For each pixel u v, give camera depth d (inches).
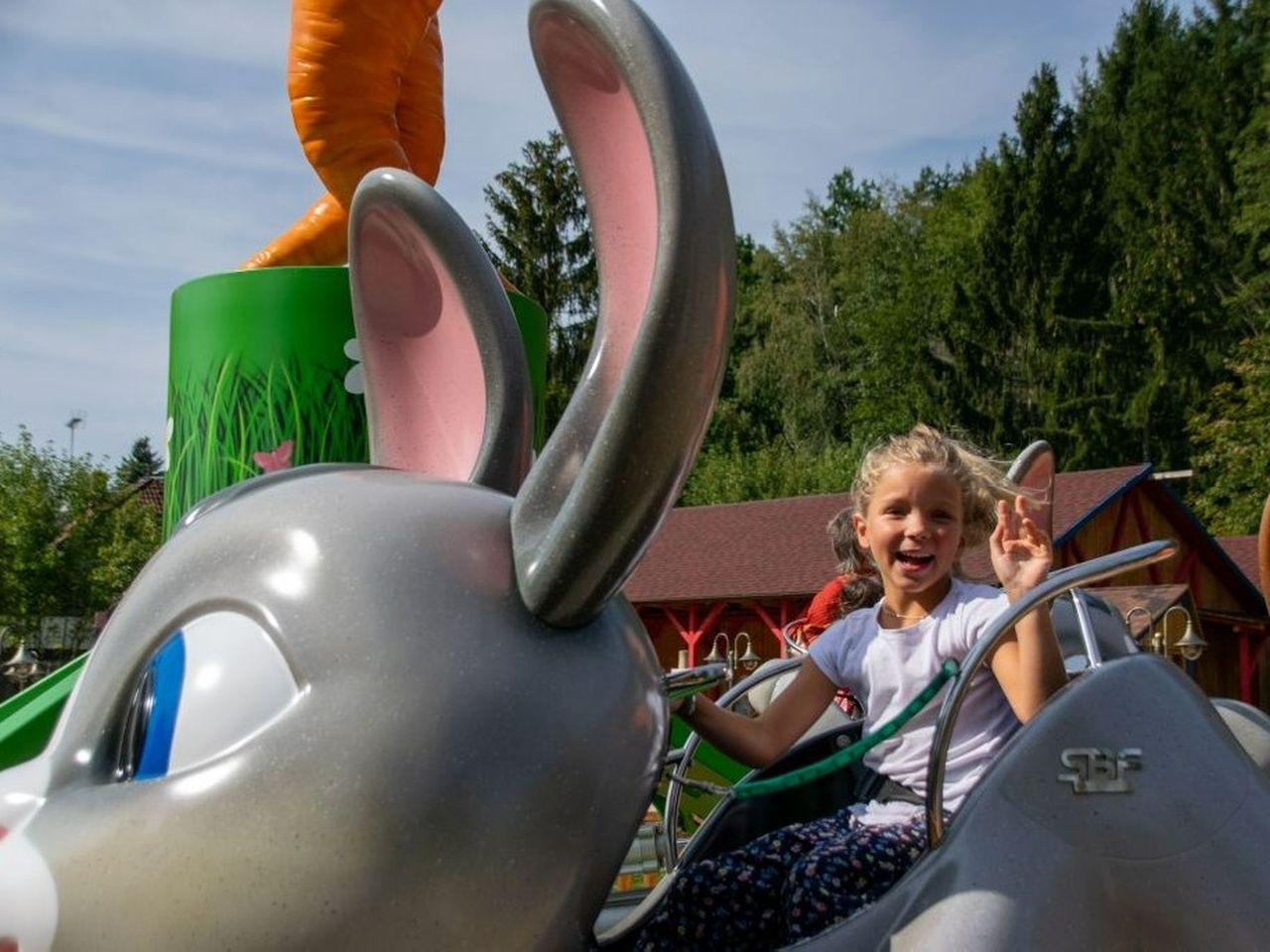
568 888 62.6
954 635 87.9
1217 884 70.3
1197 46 1622.8
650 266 63.8
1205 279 1451.8
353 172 145.8
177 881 57.4
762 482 1456.7
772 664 112.3
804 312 1811.0
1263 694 743.1
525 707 61.3
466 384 81.9
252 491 68.1
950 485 90.3
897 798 88.2
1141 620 130.2
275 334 144.0
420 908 58.3
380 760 58.4
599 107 63.7
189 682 60.9
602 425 60.1
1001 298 1534.2
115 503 1025.5
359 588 61.7
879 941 68.7
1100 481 700.0
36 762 64.1
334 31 144.5
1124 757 72.5
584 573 62.3
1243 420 1212.5
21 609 975.6
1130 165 1540.4
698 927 83.7
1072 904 68.2
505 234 1502.2
